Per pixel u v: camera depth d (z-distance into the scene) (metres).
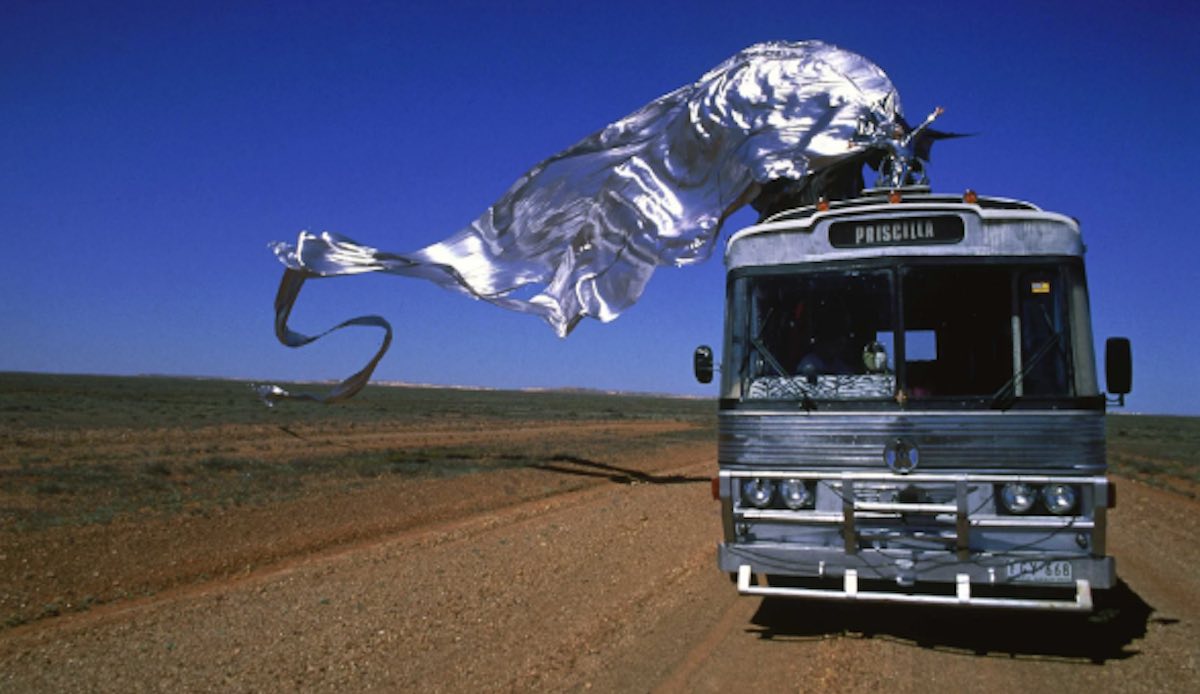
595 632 7.45
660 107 14.60
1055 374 6.67
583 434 40.56
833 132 11.98
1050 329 6.75
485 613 8.09
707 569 10.38
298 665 6.52
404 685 6.06
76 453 22.75
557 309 15.56
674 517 15.00
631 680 6.22
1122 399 6.95
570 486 19.73
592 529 13.48
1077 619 8.09
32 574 9.47
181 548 11.12
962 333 6.95
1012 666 6.65
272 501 15.12
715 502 17.27
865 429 6.90
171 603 8.58
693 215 13.81
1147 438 59.03
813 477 7.00
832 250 7.31
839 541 7.00
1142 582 9.84
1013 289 6.89
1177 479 24.94
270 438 30.42
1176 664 6.64
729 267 7.64
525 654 6.80
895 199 7.46
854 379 7.10
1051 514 6.55
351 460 22.34
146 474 18.16
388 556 11.10
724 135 13.21
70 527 11.98
